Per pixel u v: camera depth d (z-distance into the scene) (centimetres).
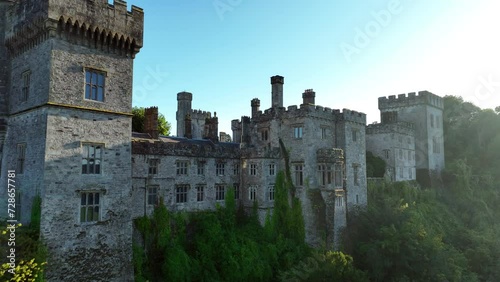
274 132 4534
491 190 6862
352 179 4625
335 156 4241
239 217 4181
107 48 2602
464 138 8219
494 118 8150
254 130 4812
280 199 4241
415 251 3750
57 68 2327
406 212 4491
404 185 5634
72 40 2412
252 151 4244
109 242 2512
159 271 3109
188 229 3609
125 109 2683
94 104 2498
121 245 2580
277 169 4359
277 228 4147
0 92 2703
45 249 2181
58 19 2294
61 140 2323
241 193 4297
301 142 4297
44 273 2170
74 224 2341
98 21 2494
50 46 2317
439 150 6981
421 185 6444
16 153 2575
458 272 3859
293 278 3138
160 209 3372
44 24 2302
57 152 2297
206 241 3488
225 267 3331
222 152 4106
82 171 2419
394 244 3744
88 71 2495
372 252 3797
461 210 6222
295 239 4153
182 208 3638
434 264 3712
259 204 4134
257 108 4841
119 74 2669
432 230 4934
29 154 2414
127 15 2680
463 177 6731
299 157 4297
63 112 2347
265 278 3522
